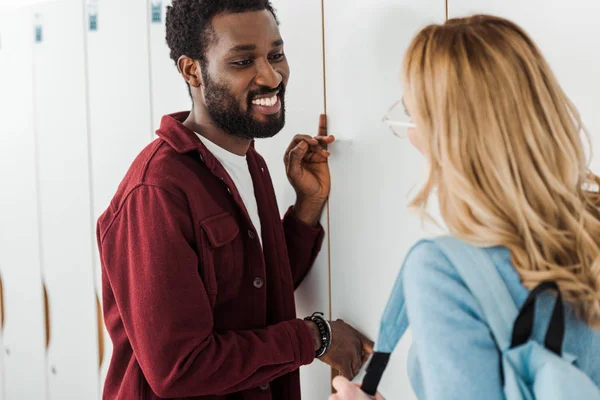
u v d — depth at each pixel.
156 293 1.29
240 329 1.44
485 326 1.19
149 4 1.81
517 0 1.26
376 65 1.47
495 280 1.19
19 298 2.13
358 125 1.51
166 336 1.28
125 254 1.37
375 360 1.46
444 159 1.22
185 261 1.30
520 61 1.19
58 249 2.04
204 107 1.47
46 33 1.98
